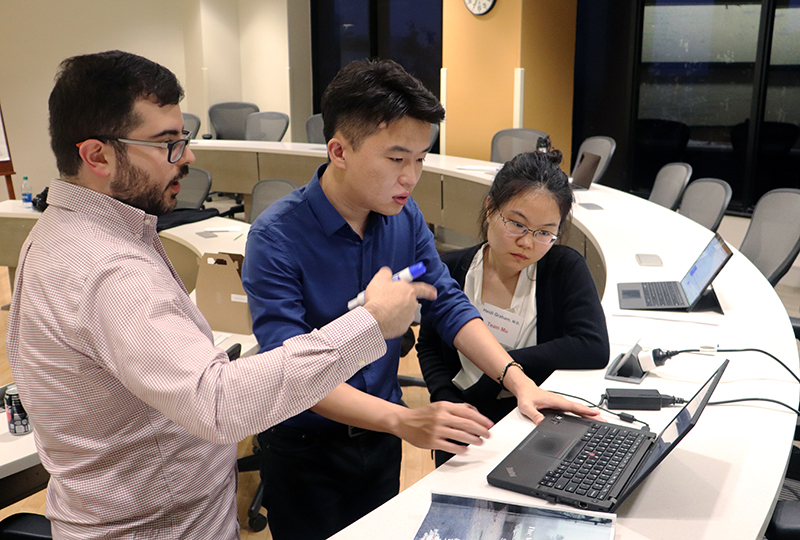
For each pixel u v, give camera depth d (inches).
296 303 50.2
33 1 297.7
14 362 40.0
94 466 39.0
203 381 32.3
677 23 233.6
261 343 49.4
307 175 230.2
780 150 219.0
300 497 56.8
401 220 56.5
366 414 46.2
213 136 325.1
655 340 68.6
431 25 294.0
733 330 71.6
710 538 37.4
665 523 38.7
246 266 50.6
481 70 250.4
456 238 237.1
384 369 56.1
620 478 41.3
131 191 37.2
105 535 40.5
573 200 61.8
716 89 230.2
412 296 37.3
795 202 108.0
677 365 62.1
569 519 37.8
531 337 65.3
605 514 37.1
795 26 207.0
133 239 38.3
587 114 263.4
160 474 40.0
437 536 37.4
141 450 39.2
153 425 38.9
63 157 36.9
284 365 33.2
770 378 59.1
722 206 133.4
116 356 33.6
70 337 35.0
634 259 103.2
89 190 36.7
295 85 320.8
